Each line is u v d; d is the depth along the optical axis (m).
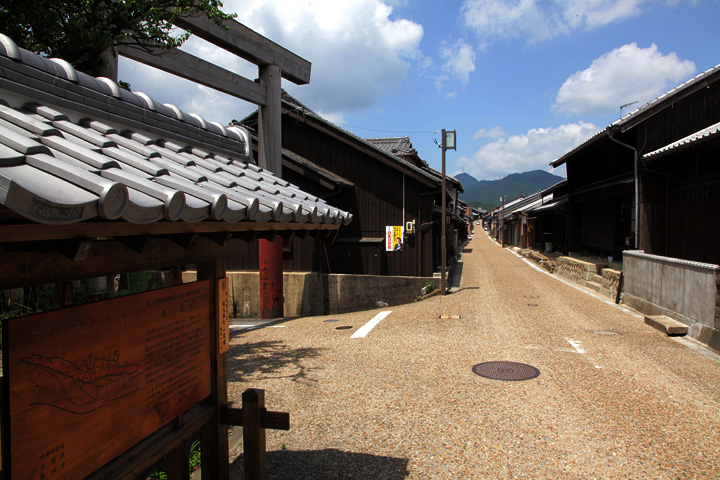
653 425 4.19
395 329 8.90
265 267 13.33
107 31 5.39
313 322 11.05
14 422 1.67
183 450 3.33
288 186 4.07
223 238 2.48
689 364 5.97
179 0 5.79
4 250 1.59
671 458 3.61
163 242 2.44
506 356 6.54
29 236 1.40
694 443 3.84
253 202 2.40
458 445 3.94
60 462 1.86
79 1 5.40
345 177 14.99
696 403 4.67
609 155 15.38
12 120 2.07
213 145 4.18
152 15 5.52
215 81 7.75
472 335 7.97
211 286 3.01
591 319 9.11
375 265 14.64
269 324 11.58
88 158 1.88
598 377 5.53
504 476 3.43
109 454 2.12
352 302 13.90
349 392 5.34
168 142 3.52
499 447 3.88
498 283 15.38
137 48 6.54
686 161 10.25
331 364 6.57
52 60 2.79
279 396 5.31
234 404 5.11
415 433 4.20
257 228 2.68
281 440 4.16
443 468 3.58
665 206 11.11
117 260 2.13
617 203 14.94
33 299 7.89
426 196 14.48
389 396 5.14
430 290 13.85
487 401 4.87
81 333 1.95
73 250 1.62
